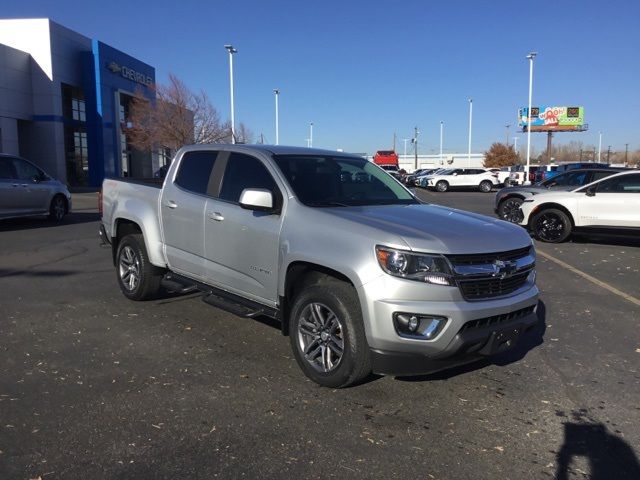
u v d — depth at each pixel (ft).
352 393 13.65
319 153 17.58
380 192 17.15
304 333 14.21
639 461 10.91
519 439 11.66
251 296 16.08
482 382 14.51
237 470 10.31
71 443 11.17
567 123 301.84
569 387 14.29
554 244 39.50
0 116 105.09
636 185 37.37
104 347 16.67
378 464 10.61
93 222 49.90
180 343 17.10
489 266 12.91
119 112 136.56
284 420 12.25
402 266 12.21
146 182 21.65
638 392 14.07
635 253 35.81
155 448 11.03
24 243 36.91
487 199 94.63
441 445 11.35
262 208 14.73
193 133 130.72
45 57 113.39
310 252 13.66
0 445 11.06
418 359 12.30
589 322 20.08
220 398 13.29
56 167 116.37
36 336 17.62
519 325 13.43
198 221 17.72
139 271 20.92
